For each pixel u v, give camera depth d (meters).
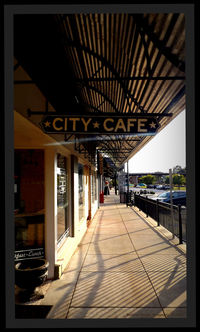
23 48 2.66
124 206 17.33
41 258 4.65
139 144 8.97
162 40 2.94
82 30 3.26
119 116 3.85
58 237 5.41
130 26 2.97
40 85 3.32
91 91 5.64
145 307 3.53
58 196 5.49
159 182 98.44
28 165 4.83
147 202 11.95
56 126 3.78
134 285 4.27
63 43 3.49
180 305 3.57
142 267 5.11
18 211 4.72
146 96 4.75
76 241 6.60
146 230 8.70
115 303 3.66
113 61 4.00
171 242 6.98
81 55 3.91
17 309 3.53
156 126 3.84
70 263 5.44
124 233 8.34
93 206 12.70
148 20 2.75
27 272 3.72
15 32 2.53
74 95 4.89
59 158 5.70
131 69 3.95
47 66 3.23
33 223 4.73
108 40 3.45
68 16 2.93
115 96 5.45
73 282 4.43
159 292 3.99
